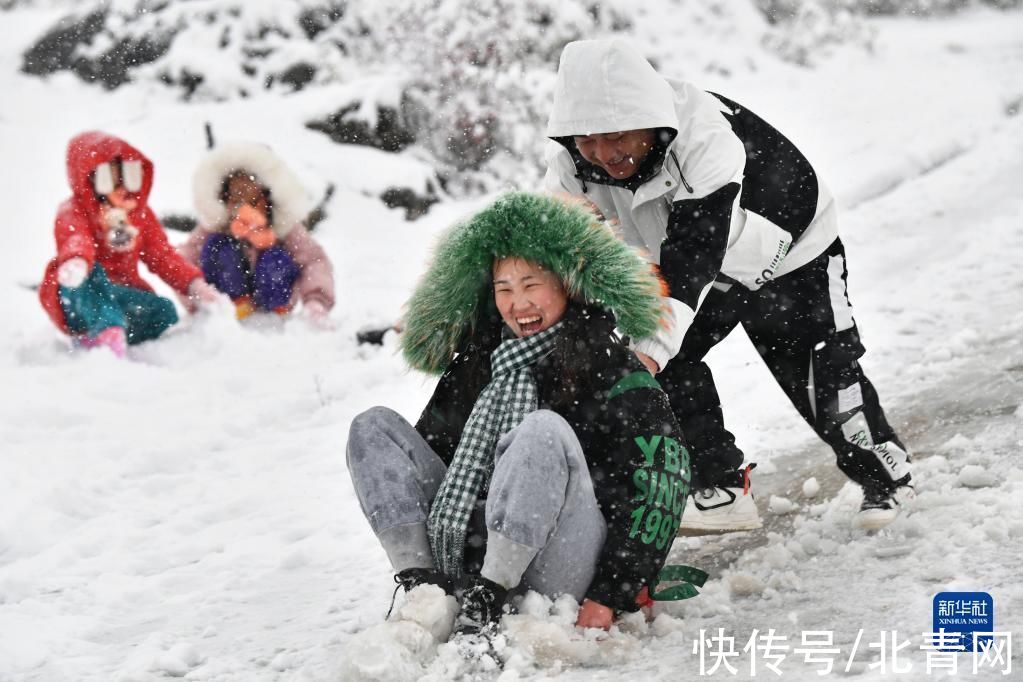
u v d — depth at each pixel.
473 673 3.20
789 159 4.30
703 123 3.96
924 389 5.94
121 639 4.25
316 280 9.20
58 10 17.00
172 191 12.17
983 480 4.36
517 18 13.15
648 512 3.38
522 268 3.57
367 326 8.92
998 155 11.30
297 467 6.45
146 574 5.07
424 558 3.47
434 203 12.61
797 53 16.09
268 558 5.06
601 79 3.83
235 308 9.11
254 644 3.99
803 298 4.40
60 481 6.10
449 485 3.49
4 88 15.09
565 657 3.24
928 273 8.34
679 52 15.59
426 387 7.78
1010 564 3.52
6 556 5.37
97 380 7.89
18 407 7.29
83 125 14.12
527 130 13.01
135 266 8.80
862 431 4.33
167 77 14.43
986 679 2.83
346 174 12.48
